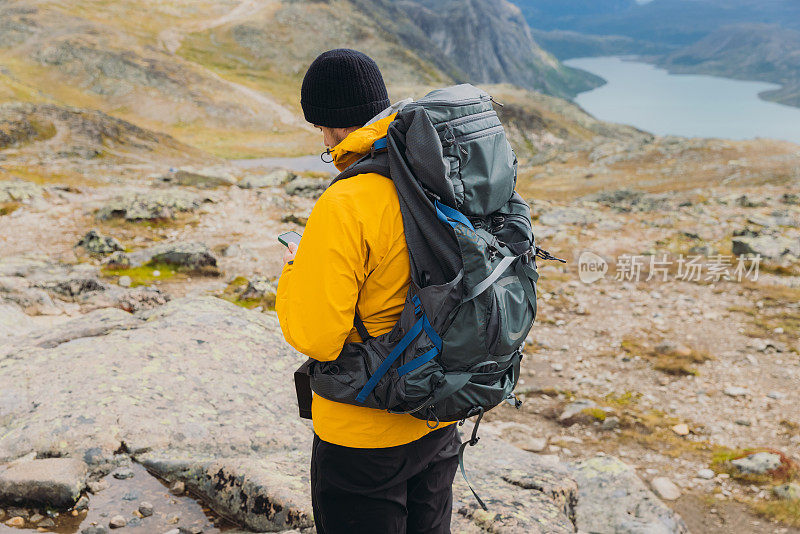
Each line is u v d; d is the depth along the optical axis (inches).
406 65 7805.1
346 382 67.2
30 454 136.0
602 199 1727.4
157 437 145.5
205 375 177.5
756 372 420.2
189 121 5128.0
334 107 69.1
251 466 133.6
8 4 6560.0
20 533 118.4
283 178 1189.7
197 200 896.3
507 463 185.3
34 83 5241.1
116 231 750.5
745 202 1155.3
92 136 2468.0
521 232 72.9
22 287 406.0
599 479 218.2
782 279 620.4
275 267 645.9
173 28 7372.1
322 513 77.4
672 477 298.2
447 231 64.6
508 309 67.2
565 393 397.7
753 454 305.4
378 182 65.3
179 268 601.0
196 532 123.5
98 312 225.6
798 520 252.4
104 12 7185.0
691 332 501.7
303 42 7637.8
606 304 576.1
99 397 153.9
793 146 2559.1
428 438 75.5
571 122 6988.2
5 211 791.7
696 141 2790.4
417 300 65.1
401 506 75.8
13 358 176.4
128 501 130.0
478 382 68.9
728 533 251.8
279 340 213.5
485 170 66.3
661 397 391.9
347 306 63.3
